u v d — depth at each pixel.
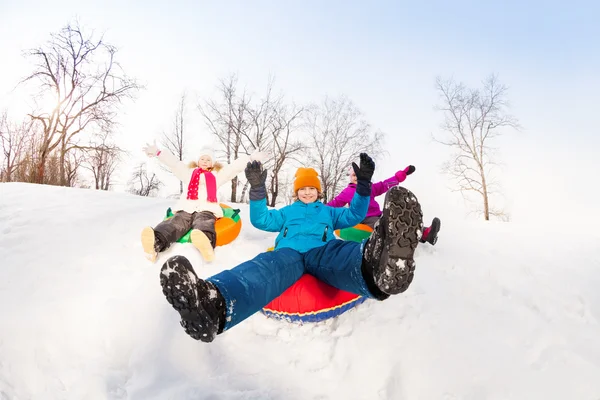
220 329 1.88
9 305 2.67
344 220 3.00
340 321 2.64
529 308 2.99
